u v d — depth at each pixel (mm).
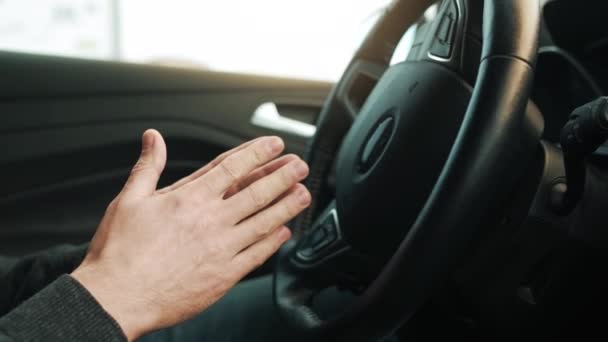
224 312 725
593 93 646
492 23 468
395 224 559
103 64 984
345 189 630
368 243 583
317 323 550
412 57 620
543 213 515
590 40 664
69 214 1016
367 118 638
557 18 661
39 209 988
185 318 403
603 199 538
